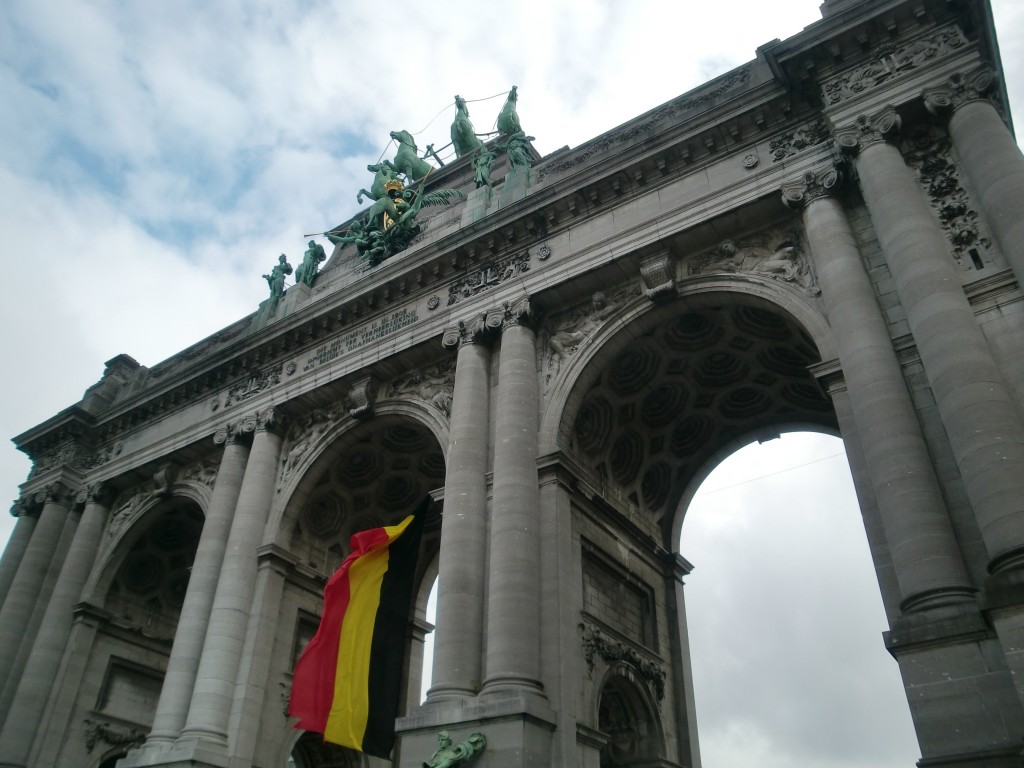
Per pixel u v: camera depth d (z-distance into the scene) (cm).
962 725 1548
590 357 2817
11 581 4100
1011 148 2105
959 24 2386
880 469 1905
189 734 2795
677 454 3450
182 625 3159
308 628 3369
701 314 2816
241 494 3397
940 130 2317
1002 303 1964
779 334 2881
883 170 2256
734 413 3338
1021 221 1959
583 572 2695
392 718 2580
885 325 2169
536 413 2784
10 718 3572
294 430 3600
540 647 2355
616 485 3188
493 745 2095
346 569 2800
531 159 3616
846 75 2520
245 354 3800
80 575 3950
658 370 3048
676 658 3098
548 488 2622
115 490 4206
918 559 1748
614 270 2855
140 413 4228
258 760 2912
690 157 2842
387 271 3422
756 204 2619
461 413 2848
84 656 3791
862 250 2356
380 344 3353
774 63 2606
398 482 3831
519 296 3005
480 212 3453
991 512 1639
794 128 2677
